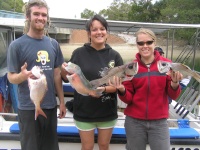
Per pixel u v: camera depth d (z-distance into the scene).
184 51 4.23
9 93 3.43
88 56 2.72
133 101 2.71
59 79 2.83
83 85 2.44
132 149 2.75
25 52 2.49
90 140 2.81
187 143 3.21
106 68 2.63
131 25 4.12
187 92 3.96
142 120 2.68
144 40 2.61
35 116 2.38
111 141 3.19
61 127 3.22
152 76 2.63
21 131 2.63
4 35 3.54
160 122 2.67
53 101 2.70
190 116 3.81
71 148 3.21
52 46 2.66
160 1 21.88
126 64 2.48
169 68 2.47
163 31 4.80
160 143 2.65
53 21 3.90
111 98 2.76
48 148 2.73
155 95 2.64
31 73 2.29
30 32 2.55
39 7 2.48
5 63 3.60
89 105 2.71
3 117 3.39
